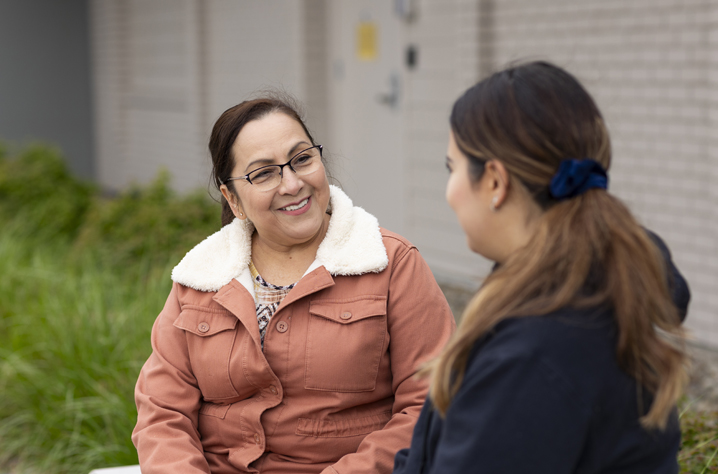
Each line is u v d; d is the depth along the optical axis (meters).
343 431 1.96
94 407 3.40
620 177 4.56
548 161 1.23
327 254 2.00
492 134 1.25
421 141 5.86
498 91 1.26
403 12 5.79
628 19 4.39
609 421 1.19
